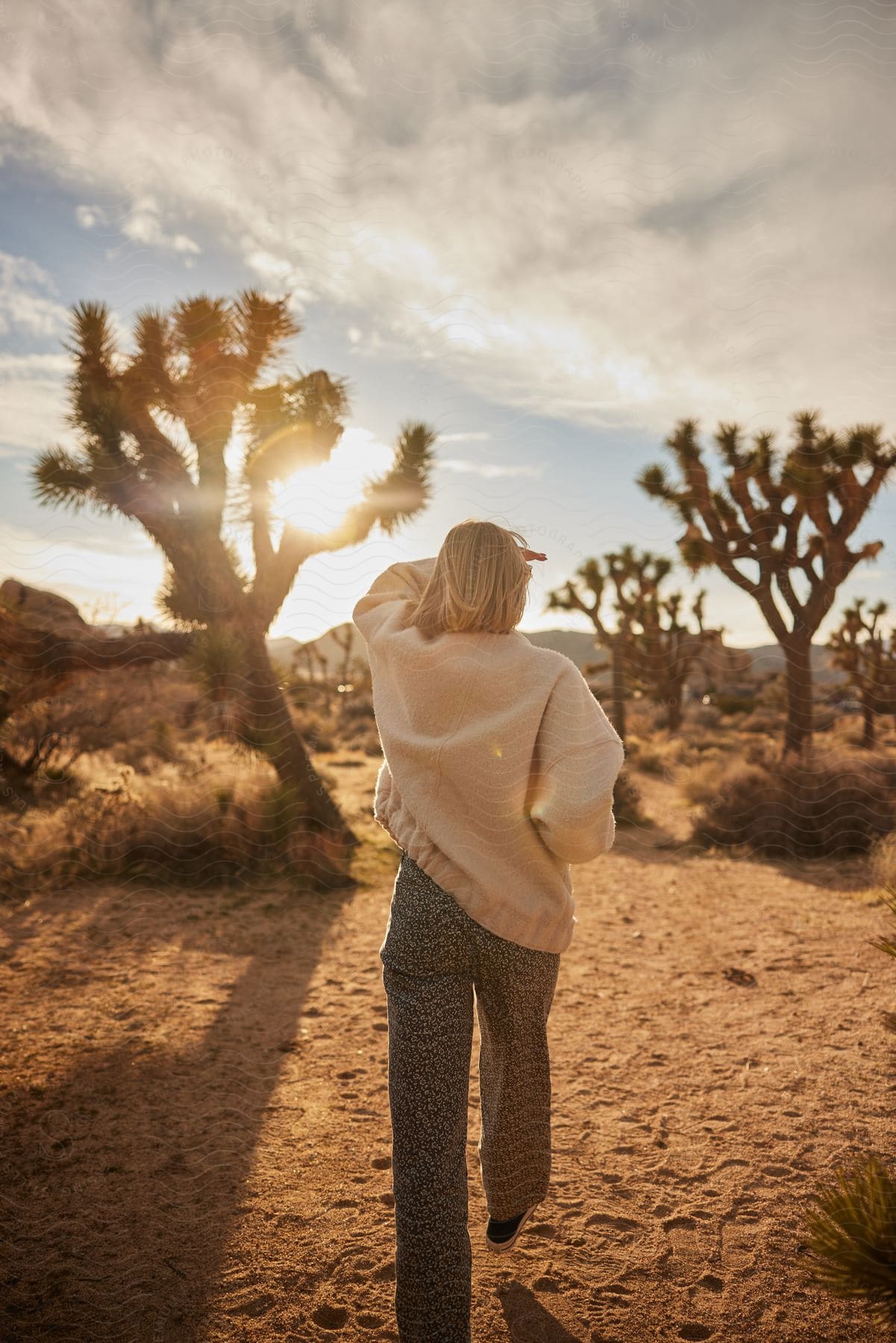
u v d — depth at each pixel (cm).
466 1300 130
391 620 152
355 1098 257
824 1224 106
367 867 619
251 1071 276
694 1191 204
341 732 1902
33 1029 311
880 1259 100
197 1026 316
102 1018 323
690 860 673
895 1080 256
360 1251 181
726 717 2188
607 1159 221
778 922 462
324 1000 347
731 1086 260
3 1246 181
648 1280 171
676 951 414
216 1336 155
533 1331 156
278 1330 156
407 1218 131
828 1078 261
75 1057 285
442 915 138
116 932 447
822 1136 227
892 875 535
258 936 445
